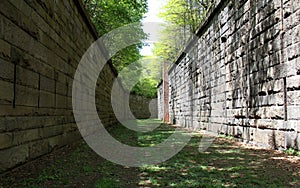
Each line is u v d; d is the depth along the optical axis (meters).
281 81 6.61
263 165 5.18
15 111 4.25
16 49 4.29
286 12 6.39
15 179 3.80
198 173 4.60
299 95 5.95
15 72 4.25
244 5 8.63
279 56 6.70
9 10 4.07
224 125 10.66
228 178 4.23
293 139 6.17
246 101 8.58
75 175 4.32
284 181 4.00
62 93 6.82
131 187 3.76
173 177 4.34
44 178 3.94
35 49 5.06
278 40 6.74
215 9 11.36
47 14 5.71
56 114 6.33
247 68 8.48
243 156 6.24
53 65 6.11
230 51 9.89
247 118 8.53
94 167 4.98
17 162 4.33
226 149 7.43
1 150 3.82
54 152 6.12
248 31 8.37
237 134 9.34
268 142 7.26
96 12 18.58
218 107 11.38
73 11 8.00
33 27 4.97
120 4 18.59
